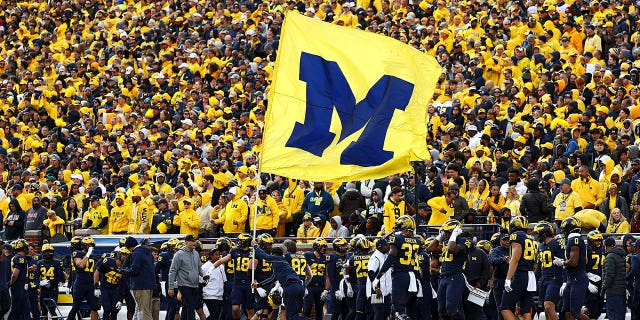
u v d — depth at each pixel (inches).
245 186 3326.8
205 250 3117.6
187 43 4766.2
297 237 3065.9
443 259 2443.4
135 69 4830.2
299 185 3280.0
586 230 2859.3
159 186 3540.8
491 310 2568.9
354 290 2709.2
